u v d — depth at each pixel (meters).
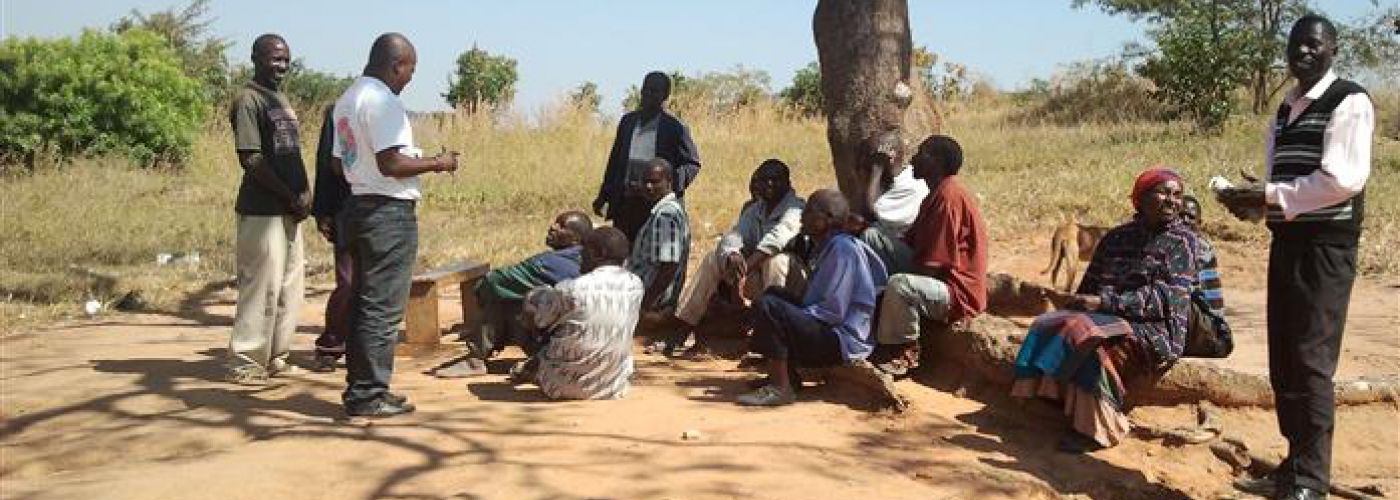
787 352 5.63
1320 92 4.48
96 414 5.43
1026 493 4.57
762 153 18.14
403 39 5.30
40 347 7.32
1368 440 5.62
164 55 19.52
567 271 6.34
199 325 8.29
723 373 6.42
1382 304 8.81
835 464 4.70
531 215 14.23
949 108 25.91
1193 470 5.05
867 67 7.46
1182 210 5.52
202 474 4.39
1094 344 4.99
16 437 5.13
